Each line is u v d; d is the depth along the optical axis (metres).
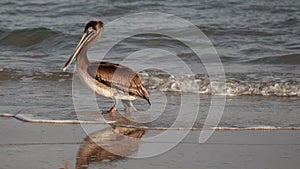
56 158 9.65
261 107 13.84
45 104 13.59
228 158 9.88
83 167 9.20
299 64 19.25
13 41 23.02
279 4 30.28
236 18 27.12
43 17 27.44
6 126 11.64
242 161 9.72
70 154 9.87
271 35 23.98
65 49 22.16
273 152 10.23
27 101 13.88
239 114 13.04
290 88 15.51
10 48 22.36
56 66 18.38
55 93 14.89
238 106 13.89
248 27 25.14
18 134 11.08
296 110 13.53
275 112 13.31
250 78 16.56
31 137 10.88
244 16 27.64
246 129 11.80
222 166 9.43
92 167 9.23
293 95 15.23
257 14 28.12
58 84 16.05
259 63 19.45
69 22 26.38
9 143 10.48
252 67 18.61
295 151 10.31
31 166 9.19
